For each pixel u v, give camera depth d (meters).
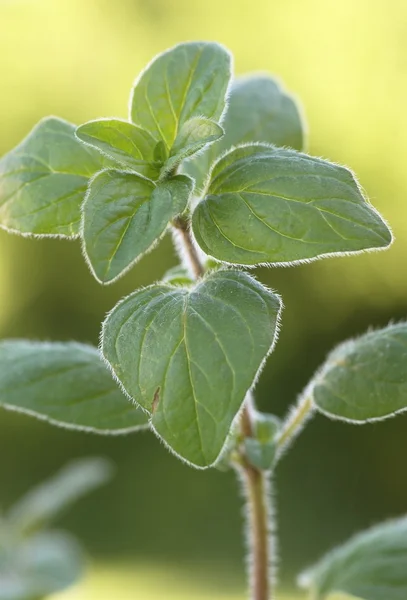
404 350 0.25
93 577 0.60
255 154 0.24
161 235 0.23
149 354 0.23
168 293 0.24
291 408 0.27
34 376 0.26
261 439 0.26
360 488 0.66
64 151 0.26
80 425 0.26
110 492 0.68
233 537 0.65
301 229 0.23
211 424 0.23
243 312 0.23
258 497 0.26
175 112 0.26
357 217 0.23
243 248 0.23
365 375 0.25
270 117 0.28
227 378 0.23
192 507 0.67
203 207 0.24
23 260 0.76
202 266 0.25
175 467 0.68
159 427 0.23
